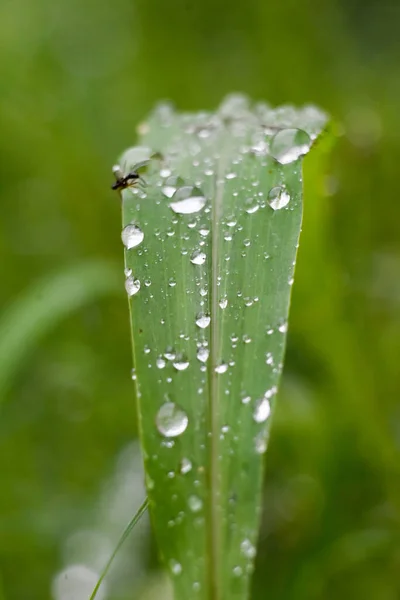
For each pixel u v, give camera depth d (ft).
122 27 1.42
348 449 0.82
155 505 0.64
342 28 1.38
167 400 0.64
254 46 1.30
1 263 1.06
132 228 0.67
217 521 0.65
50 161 1.11
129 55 1.38
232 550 0.65
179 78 1.31
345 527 0.81
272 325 0.65
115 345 0.99
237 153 0.72
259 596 0.81
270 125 0.75
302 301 0.81
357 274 0.91
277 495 0.86
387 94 1.27
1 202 1.13
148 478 0.64
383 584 0.80
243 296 0.65
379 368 0.85
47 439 0.93
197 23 1.36
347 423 0.82
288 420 0.82
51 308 0.83
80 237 1.07
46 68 1.27
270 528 0.84
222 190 0.68
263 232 0.67
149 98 1.30
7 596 0.82
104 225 1.07
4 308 1.02
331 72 1.28
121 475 0.87
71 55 1.35
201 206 0.68
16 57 1.23
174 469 0.64
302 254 0.80
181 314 0.65
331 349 0.82
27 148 1.13
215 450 0.65
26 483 0.87
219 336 0.65
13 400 0.95
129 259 0.66
